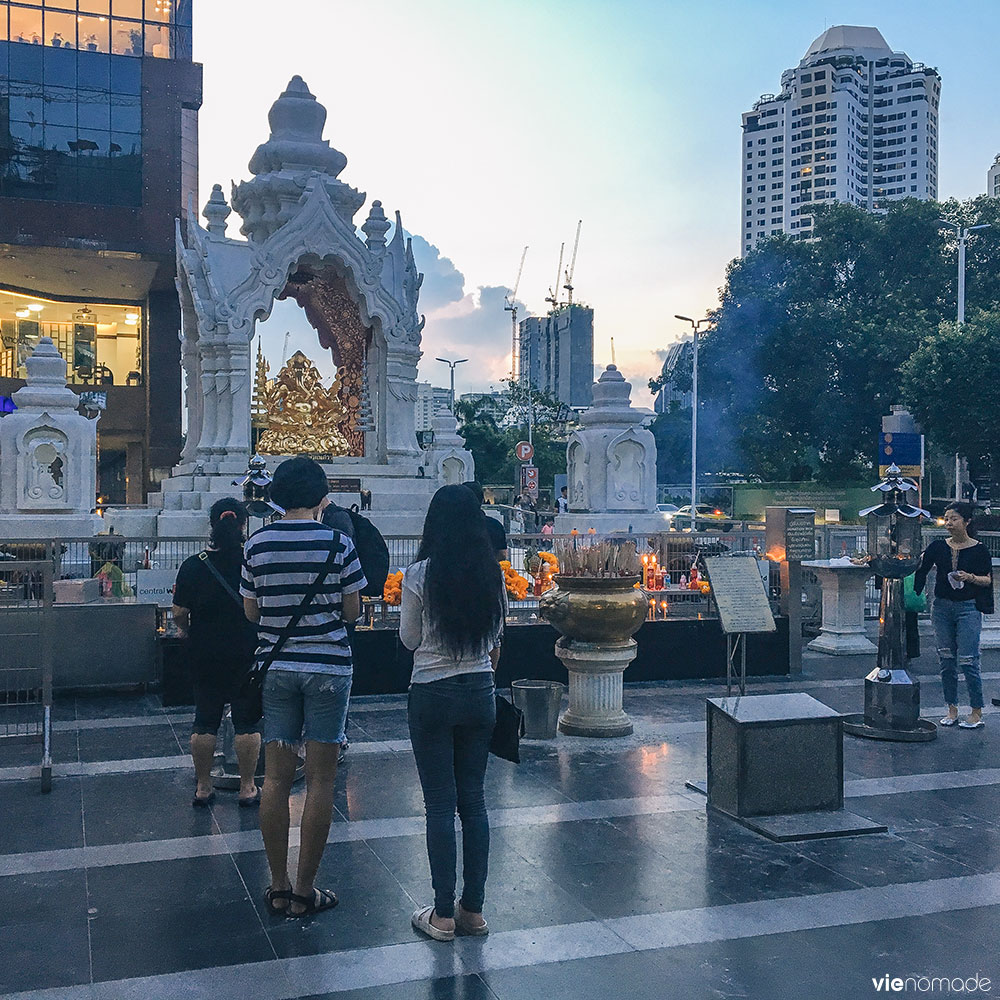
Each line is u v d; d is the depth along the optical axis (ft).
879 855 17.93
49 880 16.62
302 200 61.93
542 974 13.32
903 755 25.27
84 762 24.35
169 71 129.70
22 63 124.26
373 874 16.90
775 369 156.97
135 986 12.92
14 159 124.06
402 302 65.87
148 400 145.79
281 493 15.72
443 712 14.61
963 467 154.30
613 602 26.30
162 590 37.42
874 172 579.48
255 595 15.53
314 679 14.94
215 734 20.81
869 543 27.45
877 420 155.12
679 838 18.76
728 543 41.86
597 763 24.14
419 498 61.82
